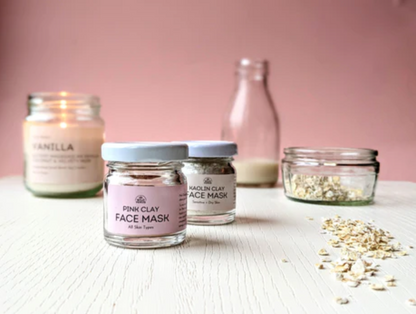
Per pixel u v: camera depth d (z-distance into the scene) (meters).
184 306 0.31
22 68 1.25
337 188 0.69
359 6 1.21
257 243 0.46
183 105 1.24
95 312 0.30
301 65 1.22
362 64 1.22
